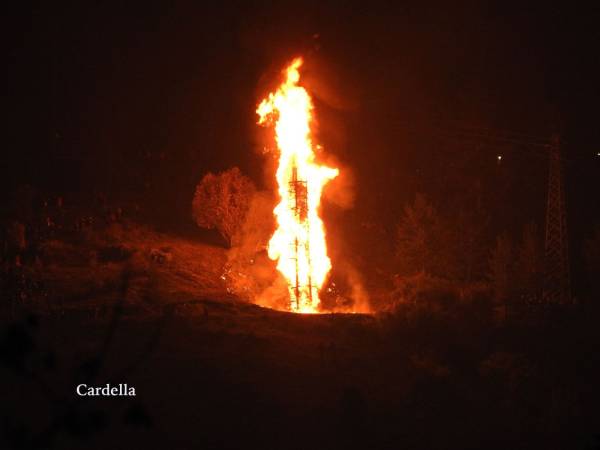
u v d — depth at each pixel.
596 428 23.94
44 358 5.77
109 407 20.44
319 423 22.28
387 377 25.77
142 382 22.66
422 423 23.42
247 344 26.33
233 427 21.39
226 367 24.47
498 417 24.53
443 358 27.59
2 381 20.64
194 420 21.28
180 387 22.80
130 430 19.78
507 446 22.81
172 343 25.72
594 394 26.25
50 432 5.73
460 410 24.58
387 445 21.78
